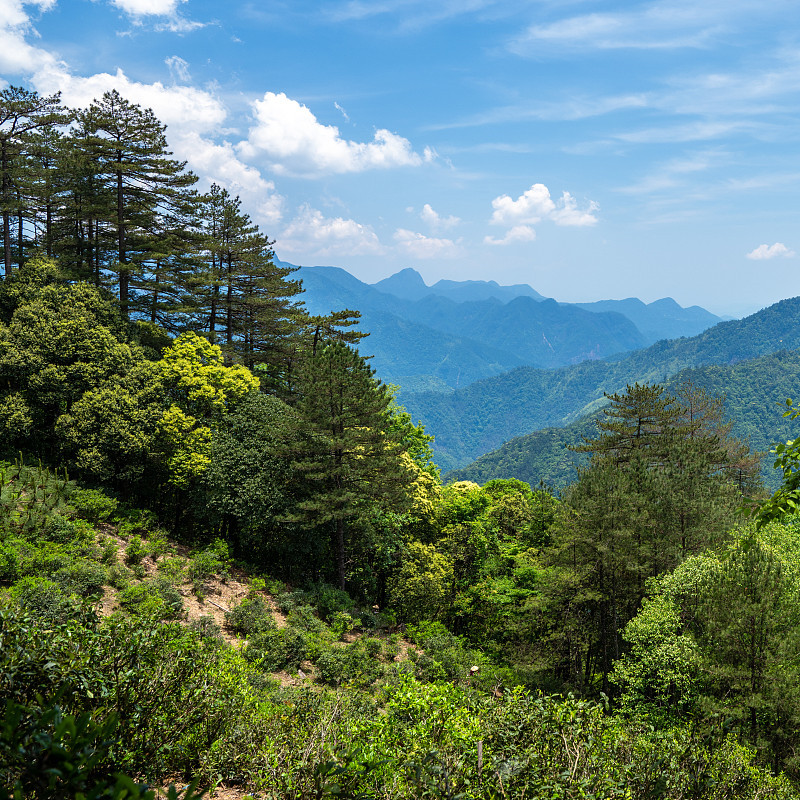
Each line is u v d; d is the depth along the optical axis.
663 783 6.01
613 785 5.59
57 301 33.00
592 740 6.27
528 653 31.94
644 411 42.97
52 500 24.94
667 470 34.78
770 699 18.48
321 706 9.20
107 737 3.26
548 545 39.00
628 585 31.97
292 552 34.50
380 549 37.62
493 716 6.75
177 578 25.33
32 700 4.37
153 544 27.11
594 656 34.88
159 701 6.12
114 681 5.45
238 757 7.18
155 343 38.44
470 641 36.66
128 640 6.07
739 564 20.31
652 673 22.17
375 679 23.53
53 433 30.56
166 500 35.22
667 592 24.84
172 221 44.06
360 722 7.30
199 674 7.28
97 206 38.47
